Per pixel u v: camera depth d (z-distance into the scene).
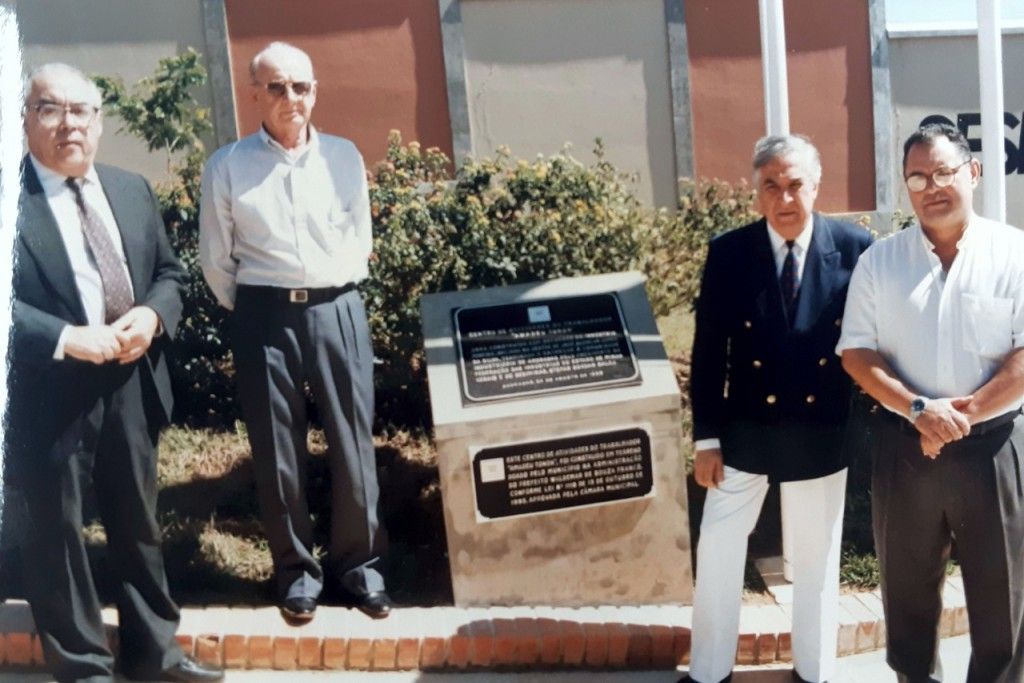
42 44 6.08
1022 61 7.87
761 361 3.05
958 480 2.78
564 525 3.58
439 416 3.49
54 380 2.84
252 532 4.03
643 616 3.54
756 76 7.12
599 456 3.56
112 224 2.98
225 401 4.78
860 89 7.48
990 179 3.97
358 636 3.33
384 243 4.55
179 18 6.39
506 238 4.70
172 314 3.07
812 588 3.21
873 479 3.01
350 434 3.45
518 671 3.38
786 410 3.04
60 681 3.01
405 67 6.78
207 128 6.14
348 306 3.45
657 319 5.26
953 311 2.77
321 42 6.69
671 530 3.63
